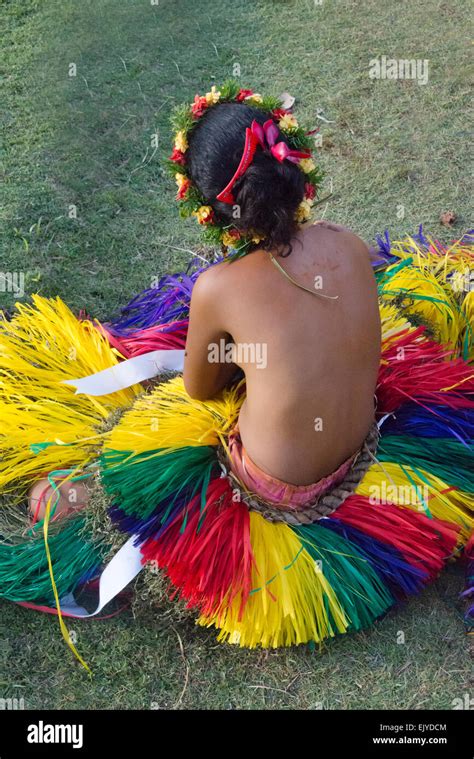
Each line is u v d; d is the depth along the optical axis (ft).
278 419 6.12
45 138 11.00
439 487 7.08
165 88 11.69
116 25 12.54
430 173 10.67
